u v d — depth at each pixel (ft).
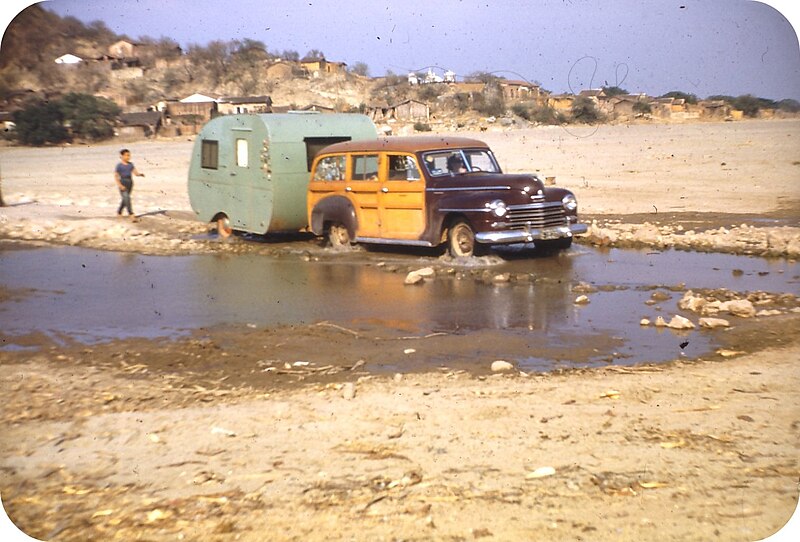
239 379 23.18
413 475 15.44
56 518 13.94
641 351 25.38
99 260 46.24
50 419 19.62
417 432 18.08
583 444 17.02
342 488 14.99
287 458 16.70
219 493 14.93
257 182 50.47
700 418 18.49
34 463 16.66
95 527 13.50
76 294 36.37
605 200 69.62
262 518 13.78
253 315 31.63
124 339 28.27
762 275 37.42
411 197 43.65
